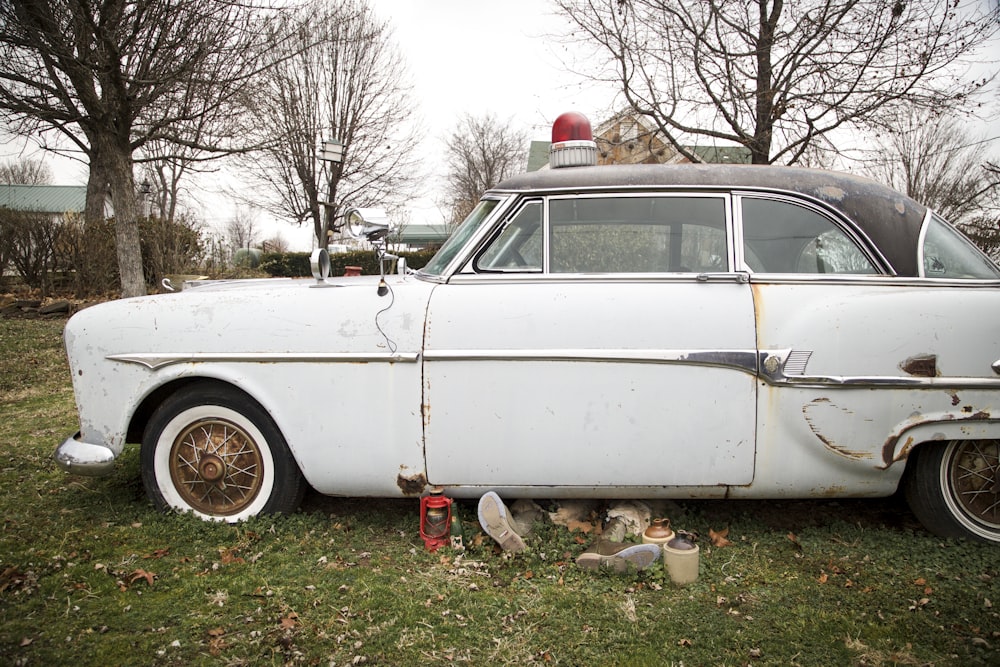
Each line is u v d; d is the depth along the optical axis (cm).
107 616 238
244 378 302
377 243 310
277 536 303
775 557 295
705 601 258
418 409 295
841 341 285
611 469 293
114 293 1315
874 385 284
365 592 257
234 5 970
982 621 242
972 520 301
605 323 289
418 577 272
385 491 305
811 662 219
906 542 303
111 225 1319
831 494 299
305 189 2241
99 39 891
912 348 285
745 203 309
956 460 299
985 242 1188
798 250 305
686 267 306
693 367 288
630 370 289
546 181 317
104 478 382
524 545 288
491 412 293
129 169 1055
